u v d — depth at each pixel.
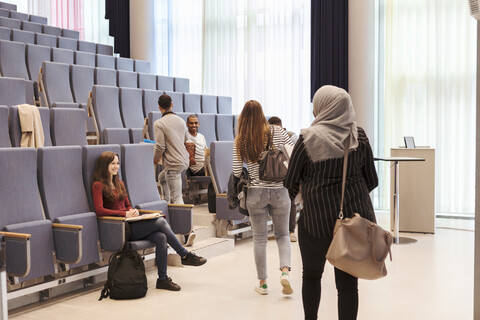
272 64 8.66
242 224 5.74
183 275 4.43
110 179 4.02
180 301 3.75
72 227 3.53
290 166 2.55
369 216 2.51
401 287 4.12
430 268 4.70
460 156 7.42
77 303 3.70
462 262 4.92
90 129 6.18
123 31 9.70
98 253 3.94
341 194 2.48
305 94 8.45
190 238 4.80
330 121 2.49
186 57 9.40
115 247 3.88
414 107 7.68
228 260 4.95
